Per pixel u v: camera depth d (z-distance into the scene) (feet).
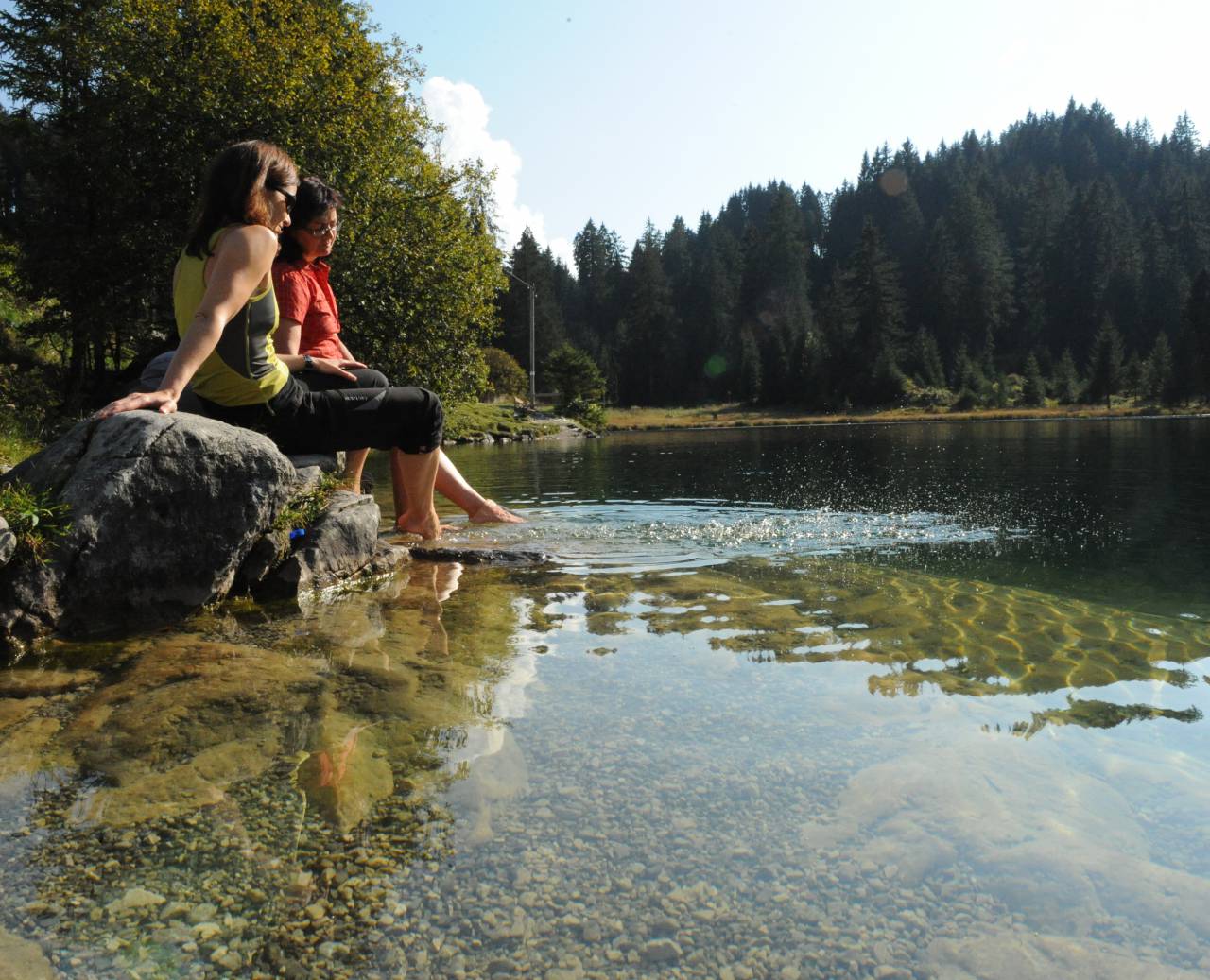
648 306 304.91
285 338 13.75
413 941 3.93
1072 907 4.24
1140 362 238.07
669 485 29.66
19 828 4.89
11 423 27.12
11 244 52.08
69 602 9.12
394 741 6.15
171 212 46.65
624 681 7.62
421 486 14.98
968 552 15.48
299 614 10.05
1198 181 367.86
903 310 300.20
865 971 3.76
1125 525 19.25
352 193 47.57
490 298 57.16
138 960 3.77
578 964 3.79
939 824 5.04
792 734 6.40
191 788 5.38
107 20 47.24
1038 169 467.52
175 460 9.90
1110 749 6.22
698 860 4.64
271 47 46.01
